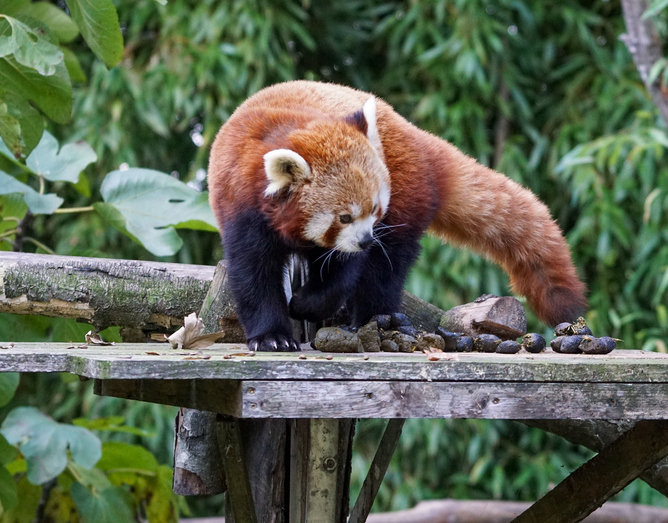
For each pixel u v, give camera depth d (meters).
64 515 7.80
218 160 5.45
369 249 5.66
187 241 11.66
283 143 5.08
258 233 5.04
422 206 5.79
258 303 5.01
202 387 3.88
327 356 3.86
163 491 7.70
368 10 12.52
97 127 10.84
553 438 11.25
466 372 3.64
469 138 11.42
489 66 11.48
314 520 4.75
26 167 6.65
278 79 11.54
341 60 12.82
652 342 9.88
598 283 11.19
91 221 10.98
